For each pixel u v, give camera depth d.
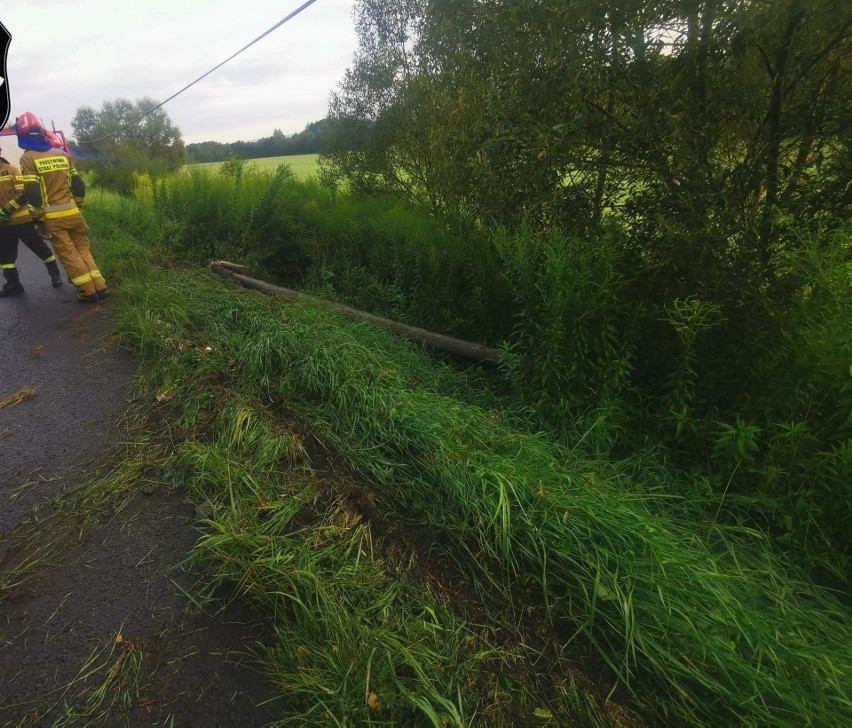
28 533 2.61
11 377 4.32
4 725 1.75
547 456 2.98
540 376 3.64
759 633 1.97
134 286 5.65
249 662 1.96
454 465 2.79
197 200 8.21
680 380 3.07
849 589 2.45
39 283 7.12
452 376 4.41
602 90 3.60
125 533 2.59
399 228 5.94
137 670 1.93
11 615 2.16
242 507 2.60
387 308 5.83
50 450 3.29
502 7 3.99
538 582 2.27
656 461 3.12
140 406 3.76
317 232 7.35
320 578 2.18
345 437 3.29
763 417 2.83
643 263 3.59
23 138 5.52
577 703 1.84
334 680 1.81
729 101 3.28
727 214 3.16
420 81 6.77
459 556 2.45
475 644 2.02
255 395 3.78
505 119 4.07
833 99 3.01
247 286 6.72
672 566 2.18
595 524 2.38
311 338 4.30
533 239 3.93
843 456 2.35
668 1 3.12
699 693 1.86
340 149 8.60
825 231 2.83
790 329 2.74
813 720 1.73
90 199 12.25
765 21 2.87
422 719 1.72
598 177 3.88
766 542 2.55
